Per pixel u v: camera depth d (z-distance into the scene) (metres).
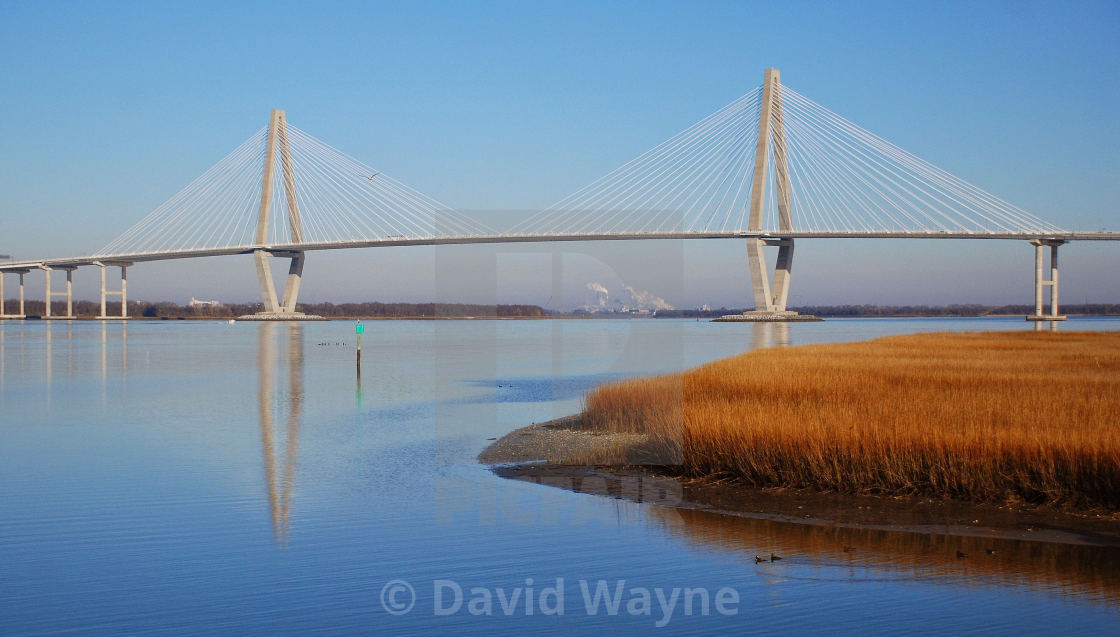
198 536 9.74
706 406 13.93
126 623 7.30
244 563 8.78
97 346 60.69
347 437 16.91
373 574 8.48
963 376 19.30
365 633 7.10
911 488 11.13
